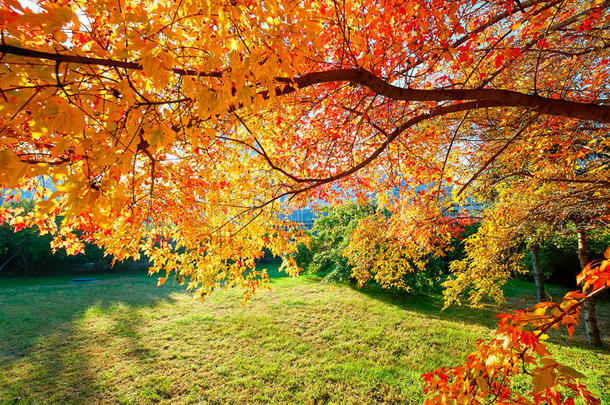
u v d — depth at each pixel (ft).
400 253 16.03
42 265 51.98
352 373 17.83
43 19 3.16
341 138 13.17
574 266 34.73
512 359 3.79
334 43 8.97
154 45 3.67
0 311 30.40
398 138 12.66
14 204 37.24
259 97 4.71
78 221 10.19
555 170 13.08
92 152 3.70
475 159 14.42
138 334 24.02
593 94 10.27
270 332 24.14
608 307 29.66
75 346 21.84
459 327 24.52
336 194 16.21
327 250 40.65
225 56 4.66
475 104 7.37
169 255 12.44
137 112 3.92
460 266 17.25
